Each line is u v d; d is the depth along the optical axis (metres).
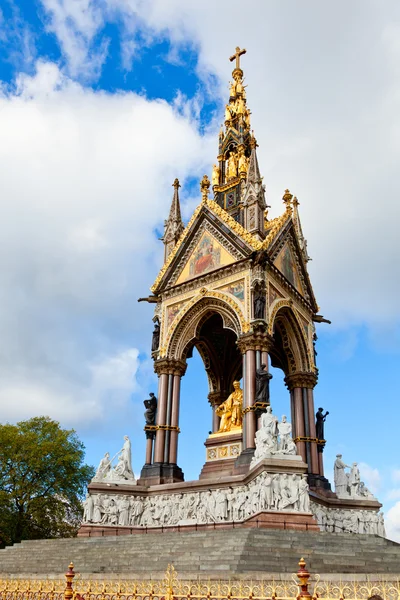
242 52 61.53
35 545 32.38
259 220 44.44
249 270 41.47
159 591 13.41
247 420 36.59
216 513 34.47
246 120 57.72
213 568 20.92
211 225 45.62
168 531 36.50
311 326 48.25
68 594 13.20
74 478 71.31
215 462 40.88
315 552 22.81
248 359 38.59
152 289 47.47
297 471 31.17
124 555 25.77
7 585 15.86
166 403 42.56
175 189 53.81
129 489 39.00
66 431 73.88
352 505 40.81
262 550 22.22
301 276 48.97
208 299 43.41
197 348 51.12
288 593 14.02
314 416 44.59
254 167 46.53
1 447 67.75
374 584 15.90
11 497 65.69
